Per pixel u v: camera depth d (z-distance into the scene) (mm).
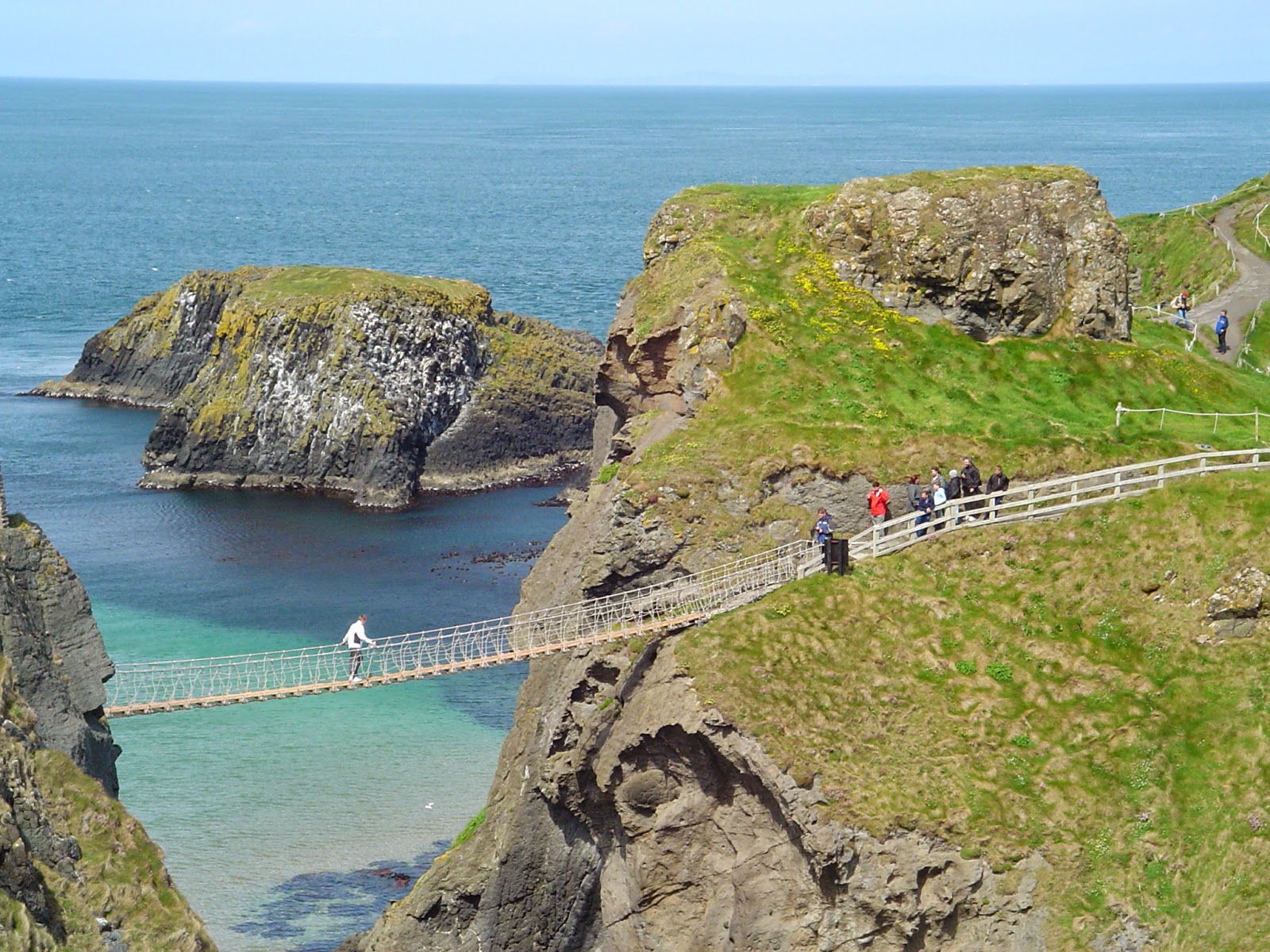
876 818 45094
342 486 112938
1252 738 45562
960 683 48125
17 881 39500
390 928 54094
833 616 49688
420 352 117062
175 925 43594
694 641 49469
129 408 135000
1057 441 56562
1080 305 63438
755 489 54562
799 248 64188
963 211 62969
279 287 121250
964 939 44812
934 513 53031
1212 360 68500
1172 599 49094
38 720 45312
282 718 71438
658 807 50438
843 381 58719
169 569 92938
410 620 84250
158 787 64375
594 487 59531
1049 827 44938
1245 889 43125
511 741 56250
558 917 54250
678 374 59688
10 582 46500
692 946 49531
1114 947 43562
